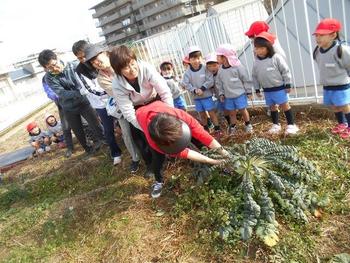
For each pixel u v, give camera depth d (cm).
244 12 573
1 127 1423
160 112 312
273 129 441
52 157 678
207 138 336
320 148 378
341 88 368
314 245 272
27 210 477
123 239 335
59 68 531
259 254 275
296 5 533
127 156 534
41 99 2119
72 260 343
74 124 579
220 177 348
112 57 336
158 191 389
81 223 397
